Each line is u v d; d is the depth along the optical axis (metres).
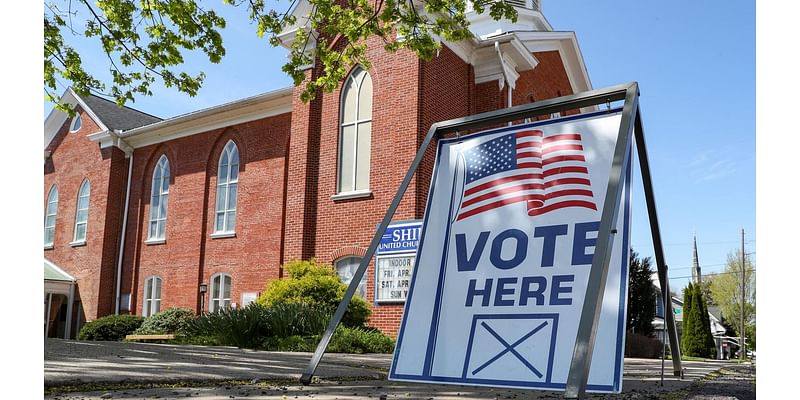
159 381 3.95
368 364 7.33
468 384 3.75
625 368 8.55
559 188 3.97
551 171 4.04
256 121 20.73
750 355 51.84
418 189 14.63
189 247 21.77
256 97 19.97
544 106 4.25
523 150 4.20
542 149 4.13
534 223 3.98
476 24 21.52
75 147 26.44
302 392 3.69
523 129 4.26
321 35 16.89
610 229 3.29
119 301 23.64
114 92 11.72
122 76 11.59
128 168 24.78
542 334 3.65
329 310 12.88
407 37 10.33
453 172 4.46
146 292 22.95
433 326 4.07
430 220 4.42
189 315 19.27
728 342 51.41
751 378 6.65
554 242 3.86
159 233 23.14
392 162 15.23
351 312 13.11
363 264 4.39
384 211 15.12
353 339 10.84
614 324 3.44
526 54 17.41
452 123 4.62
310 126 16.81
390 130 15.42
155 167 23.92
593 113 4.04
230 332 11.07
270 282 14.47
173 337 13.77
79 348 6.71
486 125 4.51
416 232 14.16
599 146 3.93
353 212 15.70
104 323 20.14
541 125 4.20
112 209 24.38
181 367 4.92
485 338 3.84
